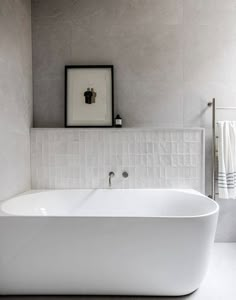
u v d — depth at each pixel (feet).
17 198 6.39
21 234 4.91
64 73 7.97
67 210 7.33
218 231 7.94
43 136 7.70
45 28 7.91
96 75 7.88
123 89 7.91
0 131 5.93
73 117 7.91
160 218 4.84
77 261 4.99
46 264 5.01
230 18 7.79
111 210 7.36
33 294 5.29
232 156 7.34
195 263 5.01
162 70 7.87
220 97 7.84
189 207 6.88
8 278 5.09
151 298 5.24
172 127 7.89
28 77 7.63
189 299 5.16
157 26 7.83
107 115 7.86
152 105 7.90
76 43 7.91
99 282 5.14
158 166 7.63
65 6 7.89
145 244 4.91
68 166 7.72
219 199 7.90
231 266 6.43
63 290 5.23
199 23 7.81
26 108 7.47
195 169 7.59
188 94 7.87
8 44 6.31
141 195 7.34
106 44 7.89
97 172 7.69
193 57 7.84
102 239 4.91
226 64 7.82
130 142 7.64
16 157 6.80
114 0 7.85
